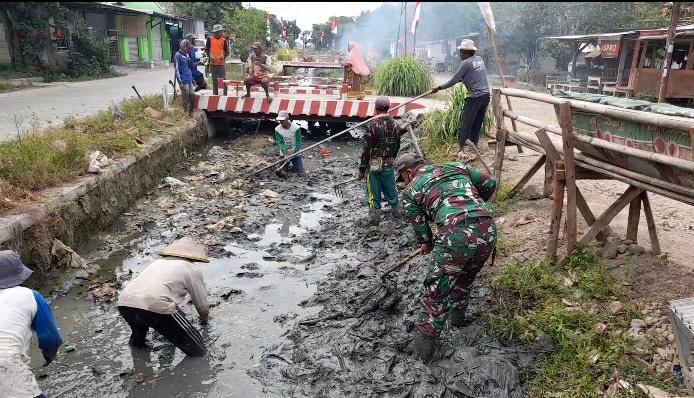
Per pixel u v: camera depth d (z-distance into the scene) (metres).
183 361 4.25
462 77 8.15
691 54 14.11
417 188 3.98
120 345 4.46
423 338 4.00
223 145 12.42
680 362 3.38
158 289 4.06
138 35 18.12
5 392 2.94
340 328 4.59
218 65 13.09
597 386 3.51
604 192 6.48
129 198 7.88
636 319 3.95
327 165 10.68
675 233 5.20
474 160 8.44
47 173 6.45
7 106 12.12
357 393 3.78
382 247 6.33
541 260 4.97
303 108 12.82
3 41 15.49
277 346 4.43
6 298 3.05
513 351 3.97
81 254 6.23
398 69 15.53
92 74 18.45
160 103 12.12
